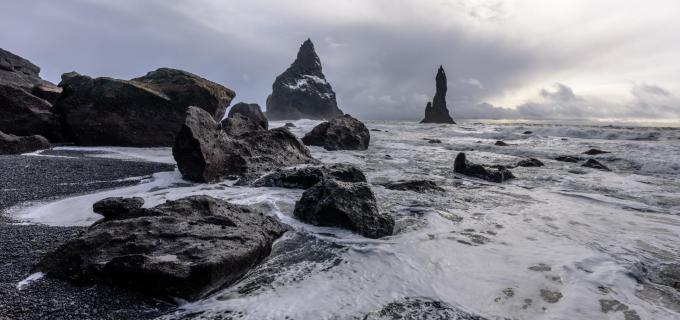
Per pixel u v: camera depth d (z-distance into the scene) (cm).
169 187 1225
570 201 1100
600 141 2823
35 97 2275
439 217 907
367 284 564
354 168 1278
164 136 2408
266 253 675
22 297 507
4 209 939
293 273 606
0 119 2109
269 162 1514
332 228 816
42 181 1240
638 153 2084
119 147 2262
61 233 756
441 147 2762
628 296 526
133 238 618
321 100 15425
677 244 736
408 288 549
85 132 2236
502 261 641
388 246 708
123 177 1371
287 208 967
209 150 1330
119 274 541
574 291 535
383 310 489
